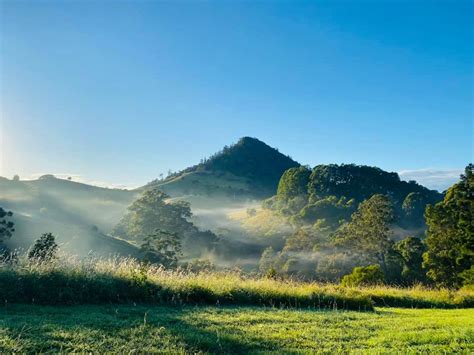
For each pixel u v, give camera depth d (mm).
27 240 65125
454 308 15297
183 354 5676
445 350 6770
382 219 62719
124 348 5688
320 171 122250
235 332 7402
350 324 9102
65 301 9203
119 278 10492
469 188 43156
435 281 48344
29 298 8953
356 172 127312
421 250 55656
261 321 8781
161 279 11555
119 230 93500
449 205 46156
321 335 7613
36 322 6910
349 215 94875
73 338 6023
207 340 6477
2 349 5207
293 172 127250
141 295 10375
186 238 81562
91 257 11484
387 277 56406
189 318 8367
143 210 80188
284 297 12242
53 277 9477
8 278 8969
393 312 12406
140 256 66438
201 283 11891
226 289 11750
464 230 42688
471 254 41969
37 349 5363
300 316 9766
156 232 63281
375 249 61906
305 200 118375
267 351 6203
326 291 13578
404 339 7590
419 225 107188
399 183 134500
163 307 9828
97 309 8766
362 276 35719
